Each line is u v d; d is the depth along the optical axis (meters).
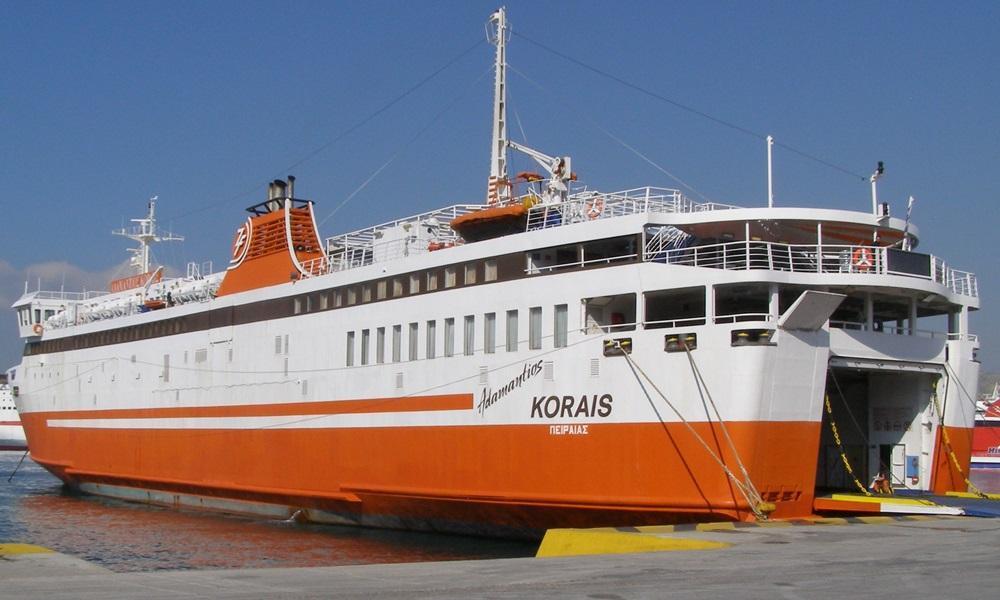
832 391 34.00
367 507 36.53
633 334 28.22
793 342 26.69
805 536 22.08
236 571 17.50
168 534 37.97
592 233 29.66
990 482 74.31
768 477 26.31
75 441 55.00
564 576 16.45
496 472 31.28
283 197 44.09
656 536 21.95
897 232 29.95
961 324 31.53
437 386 33.62
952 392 30.77
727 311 30.28
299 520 40.09
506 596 14.50
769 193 28.69
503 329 31.69
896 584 15.34
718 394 26.41
